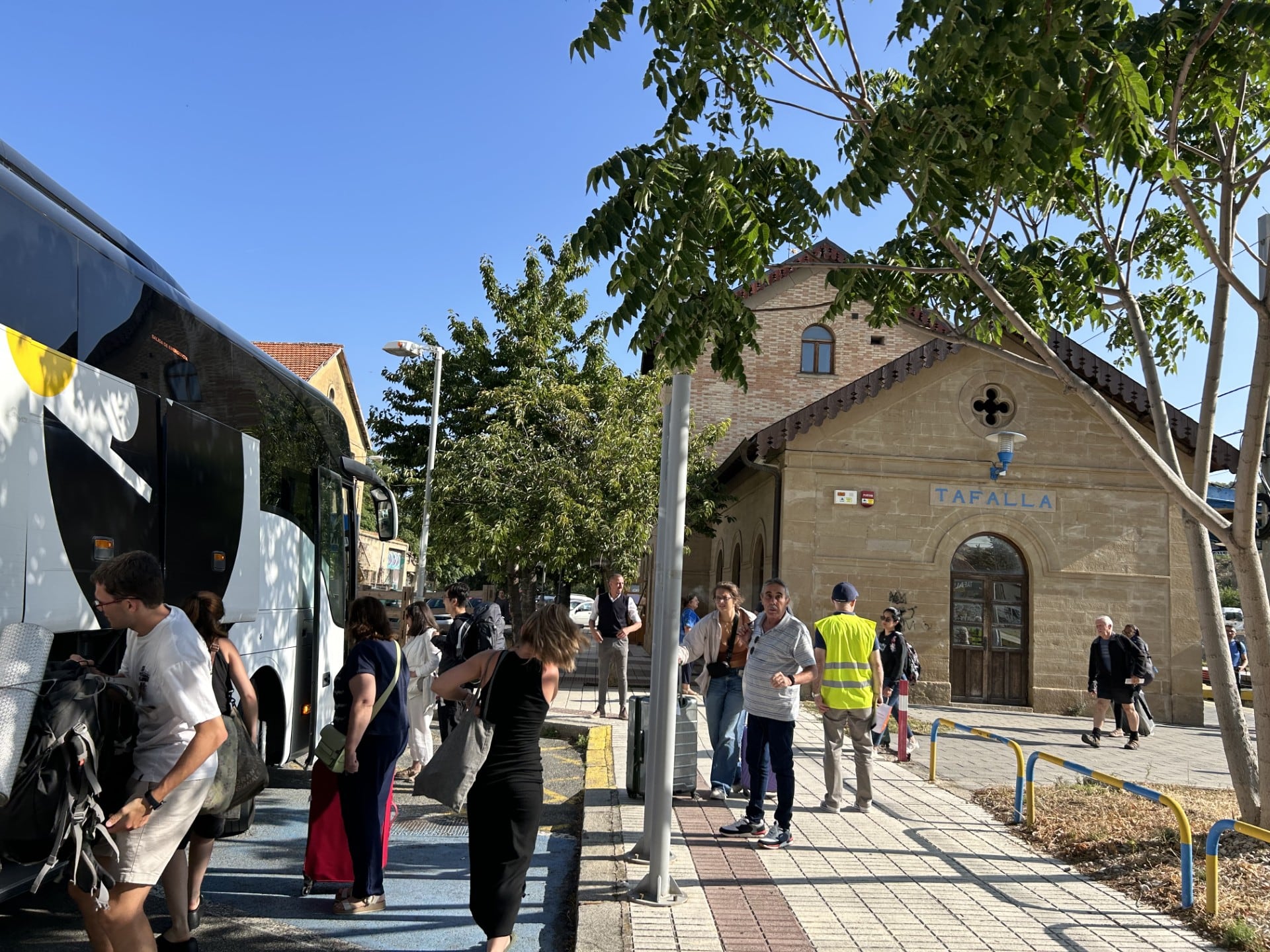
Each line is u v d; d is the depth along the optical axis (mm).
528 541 18688
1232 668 7555
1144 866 6578
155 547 5875
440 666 10094
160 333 6125
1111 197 8422
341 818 6066
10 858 3588
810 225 7480
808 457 18562
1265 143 7793
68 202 6004
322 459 9594
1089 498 18688
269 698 8211
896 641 12219
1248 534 7199
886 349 26047
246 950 5199
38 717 3580
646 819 6648
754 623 7598
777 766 7168
